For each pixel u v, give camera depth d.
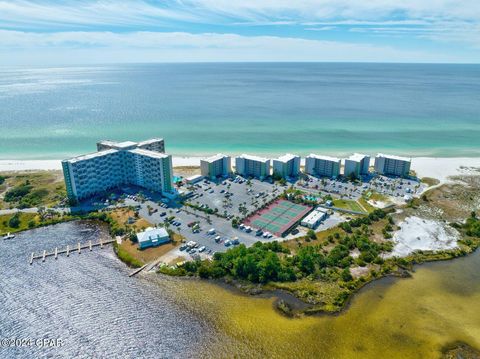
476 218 175.38
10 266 133.88
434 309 113.81
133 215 172.25
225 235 156.75
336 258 135.62
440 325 107.31
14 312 110.31
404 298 118.69
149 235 148.00
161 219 169.25
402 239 155.00
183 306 113.44
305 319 108.56
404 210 184.25
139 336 101.69
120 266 134.75
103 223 167.62
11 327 104.62
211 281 125.88
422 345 100.06
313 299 116.25
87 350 97.06
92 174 189.38
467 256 144.00
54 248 146.50
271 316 109.62
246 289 121.31
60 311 110.94
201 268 127.69
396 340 101.62
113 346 98.38
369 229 162.12
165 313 110.31
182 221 167.88
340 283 123.81
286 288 121.12
